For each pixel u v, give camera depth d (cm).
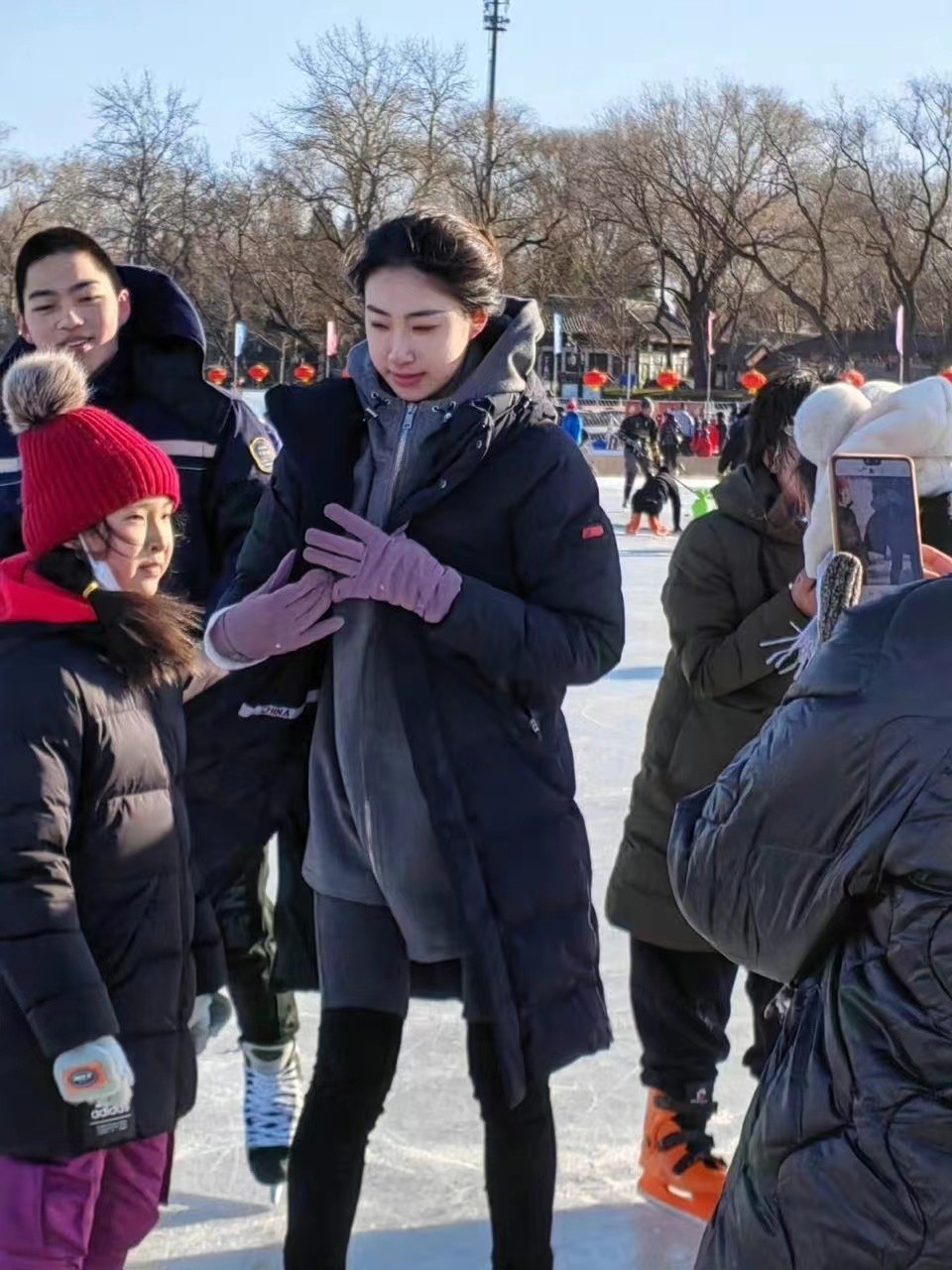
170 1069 217
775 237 5866
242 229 4934
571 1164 297
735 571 277
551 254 5397
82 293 292
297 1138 233
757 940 153
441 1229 271
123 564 216
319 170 4834
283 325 4997
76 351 295
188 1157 299
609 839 492
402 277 224
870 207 5784
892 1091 140
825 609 184
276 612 224
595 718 685
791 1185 146
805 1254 145
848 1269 141
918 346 6219
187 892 222
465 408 227
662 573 1302
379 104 4791
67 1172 207
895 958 141
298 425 238
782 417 274
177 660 213
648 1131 283
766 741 153
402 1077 332
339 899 237
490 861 225
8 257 4934
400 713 228
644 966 285
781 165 5659
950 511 235
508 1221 231
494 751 228
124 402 302
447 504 229
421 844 230
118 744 209
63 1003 197
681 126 5631
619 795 550
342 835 238
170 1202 281
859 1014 143
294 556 233
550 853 229
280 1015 287
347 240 4803
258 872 288
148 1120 214
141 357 304
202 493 302
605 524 235
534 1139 231
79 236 295
